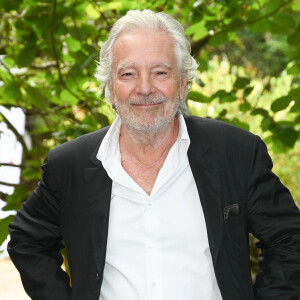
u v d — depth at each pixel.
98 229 1.70
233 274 1.66
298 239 1.70
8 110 3.01
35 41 2.97
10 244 1.87
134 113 1.71
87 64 2.74
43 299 1.79
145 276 1.67
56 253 1.89
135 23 1.71
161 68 1.69
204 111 4.19
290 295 1.69
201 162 1.72
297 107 2.75
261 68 9.21
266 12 2.85
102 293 1.72
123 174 1.73
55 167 1.79
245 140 1.76
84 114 3.26
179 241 1.69
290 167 4.96
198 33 3.05
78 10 2.90
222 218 1.67
